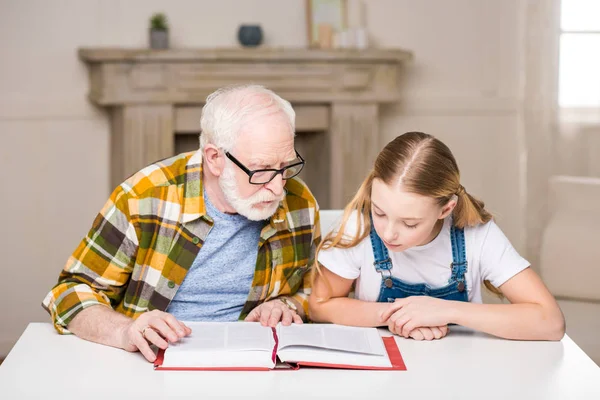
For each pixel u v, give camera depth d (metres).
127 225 1.82
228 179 1.74
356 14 4.16
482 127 4.49
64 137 3.98
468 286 1.87
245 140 1.70
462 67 4.44
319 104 4.02
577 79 4.41
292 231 1.96
